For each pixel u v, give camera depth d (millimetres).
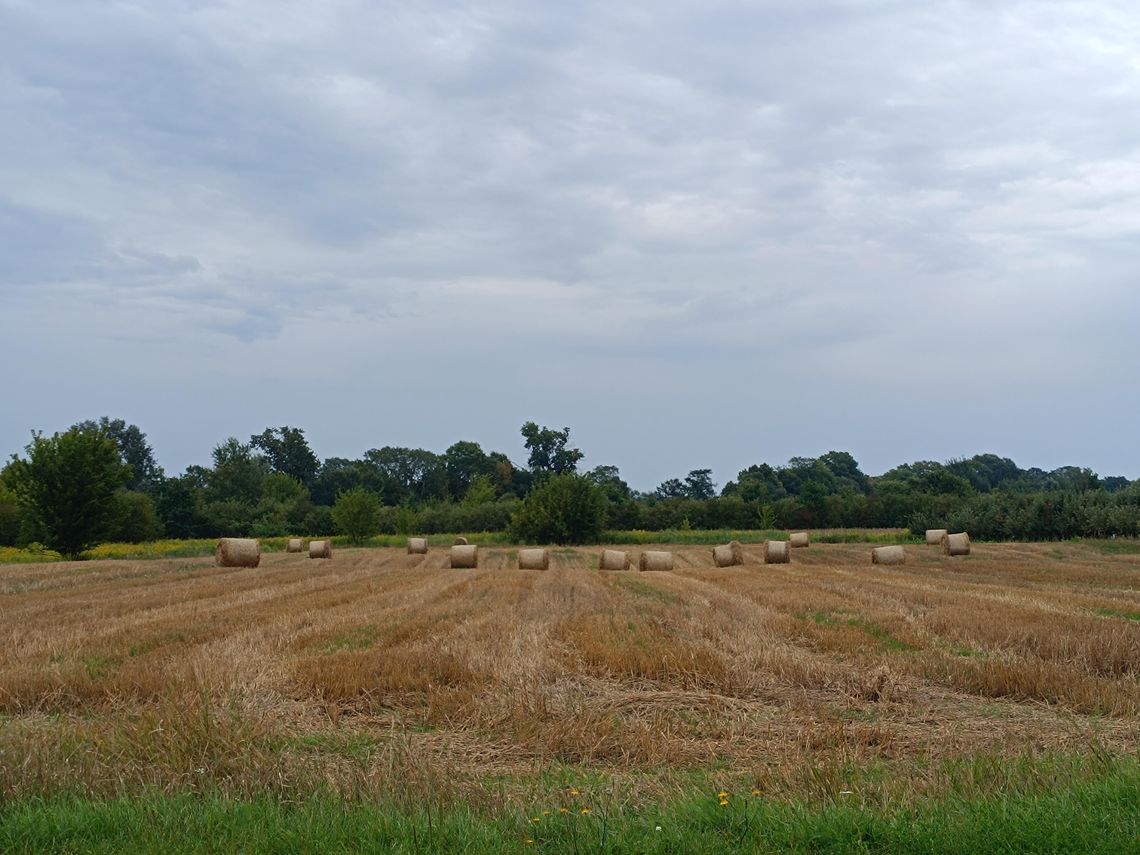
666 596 25484
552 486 63562
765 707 11578
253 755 8391
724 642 15969
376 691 12133
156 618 19953
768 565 39844
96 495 47625
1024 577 31078
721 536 64062
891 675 12805
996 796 7195
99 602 24016
